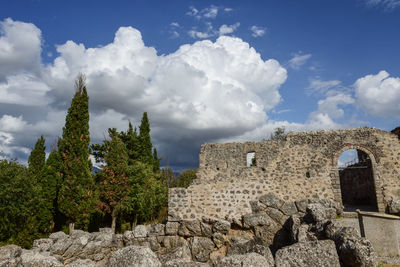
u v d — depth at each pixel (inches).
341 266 298.2
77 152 887.7
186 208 716.0
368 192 940.6
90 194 892.0
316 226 498.0
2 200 772.6
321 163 700.7
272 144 739.4
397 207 626.5
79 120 912.3
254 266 253.8
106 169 938.1
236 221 668.1
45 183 989.2
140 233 684.7
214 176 741.3
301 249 286.7
